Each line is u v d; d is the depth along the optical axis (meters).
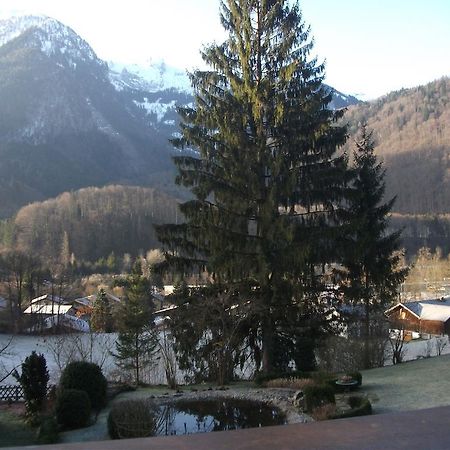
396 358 20.81
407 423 1.29
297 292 16.16
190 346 17.33
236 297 17.09
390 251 20.78
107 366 23.66
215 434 1.20
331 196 17.19
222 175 17.06
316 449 1.09
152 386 16.62
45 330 41.34
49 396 13.95
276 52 17.80
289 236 15.44
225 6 18.20
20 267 48.47
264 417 11.66
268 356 17.12
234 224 16.75
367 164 21.66
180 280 17.73
